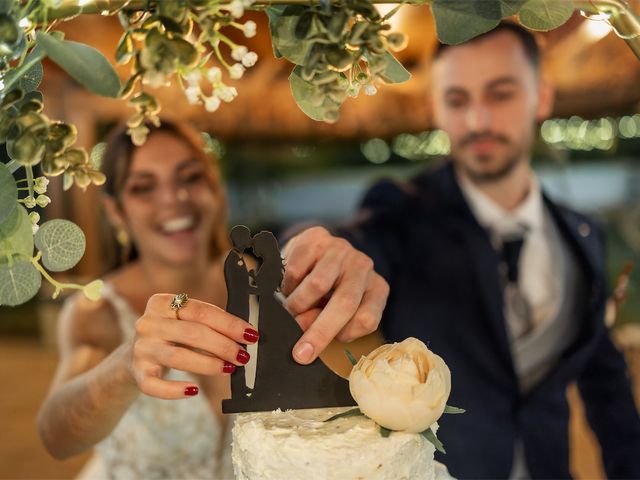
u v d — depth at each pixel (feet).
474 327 6.73
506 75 6.96
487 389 6.63
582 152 26.37
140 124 2.69
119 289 7.93
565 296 6.95
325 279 3.67
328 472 2.98
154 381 3.15
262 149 29.63
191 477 7.41
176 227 7.89
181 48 2.50
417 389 2.91
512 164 7.08
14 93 2.72
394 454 2.98
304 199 34.04
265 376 3.30
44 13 2.75
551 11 2.86
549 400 6.57
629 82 15.85
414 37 13.26
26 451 15.69
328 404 3.33
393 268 7.12
